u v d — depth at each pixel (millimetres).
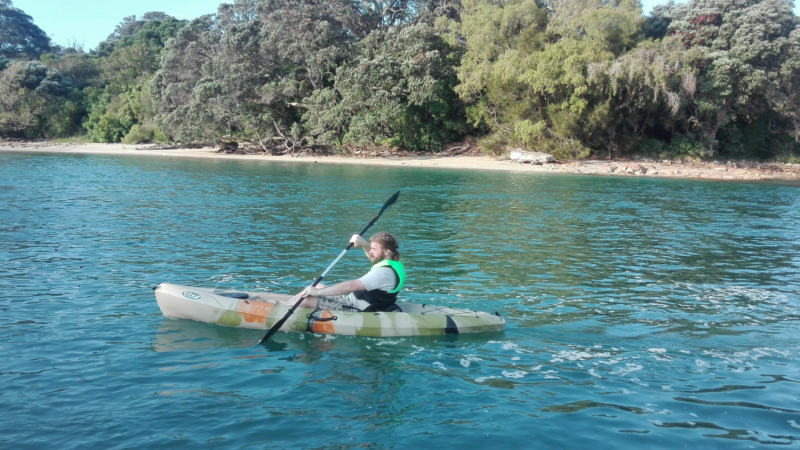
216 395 4398
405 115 37906
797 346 5746
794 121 39906
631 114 35812
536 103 35094
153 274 8008
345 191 19547
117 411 4109
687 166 34188
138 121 53250
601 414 4219
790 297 7617
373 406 4277
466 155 38688
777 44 35125
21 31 90062
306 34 38125
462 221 13727
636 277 8617
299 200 16922
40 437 3729
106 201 15773
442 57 39281
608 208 16859
